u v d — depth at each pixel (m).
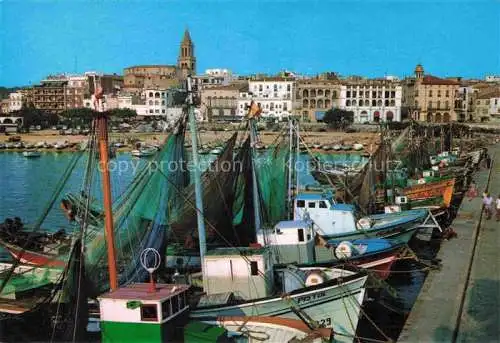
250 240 33.62
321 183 67.31
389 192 56.72
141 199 28.23
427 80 170.75
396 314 29.97
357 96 185.62
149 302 19.27
